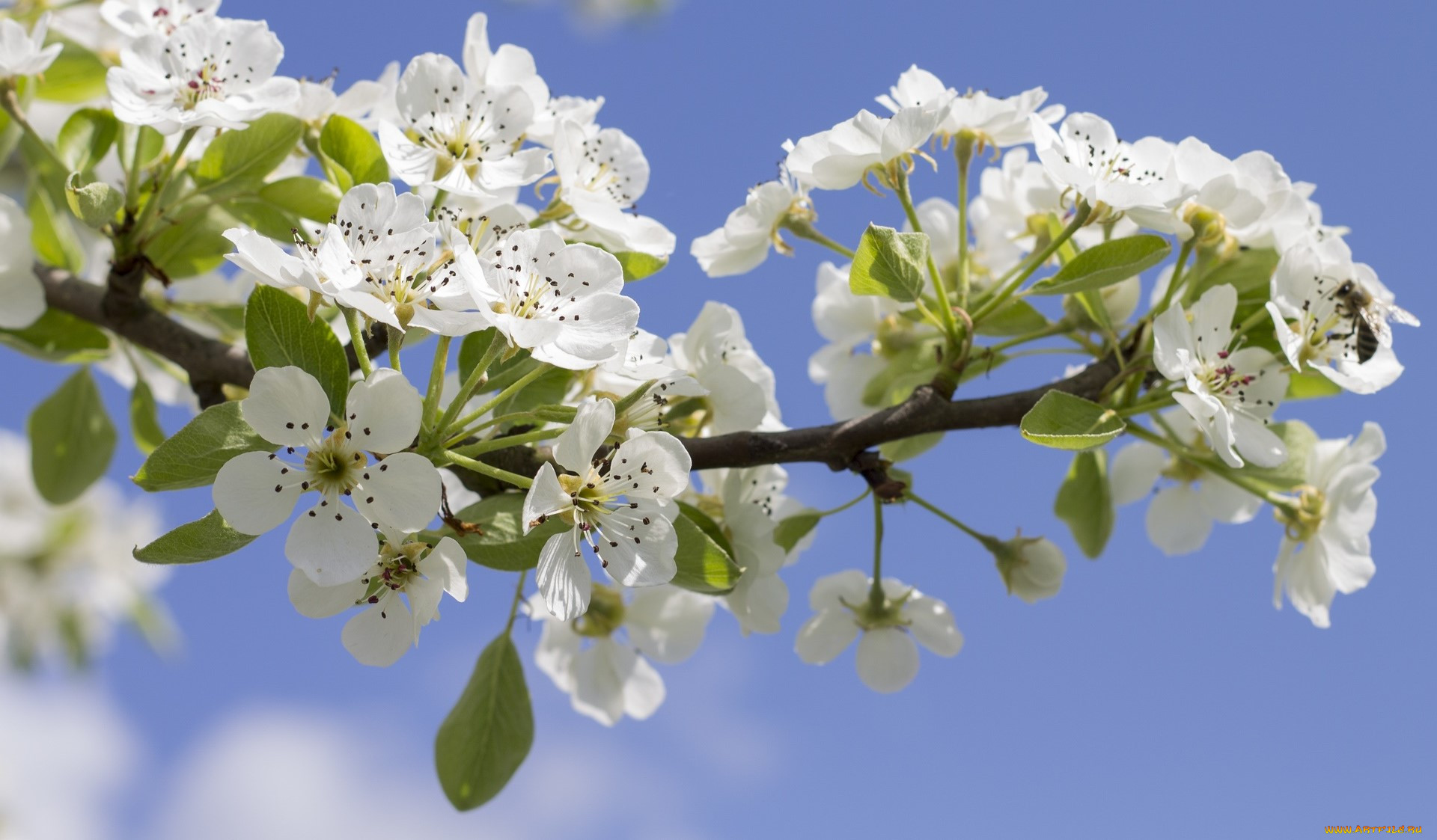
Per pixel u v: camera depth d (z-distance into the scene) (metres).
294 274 0.62
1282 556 0.71
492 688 0.69
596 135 0.71
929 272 0.69
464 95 0.69
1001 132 0.70
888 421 0.68
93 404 0.77
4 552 0.92
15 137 0.75
